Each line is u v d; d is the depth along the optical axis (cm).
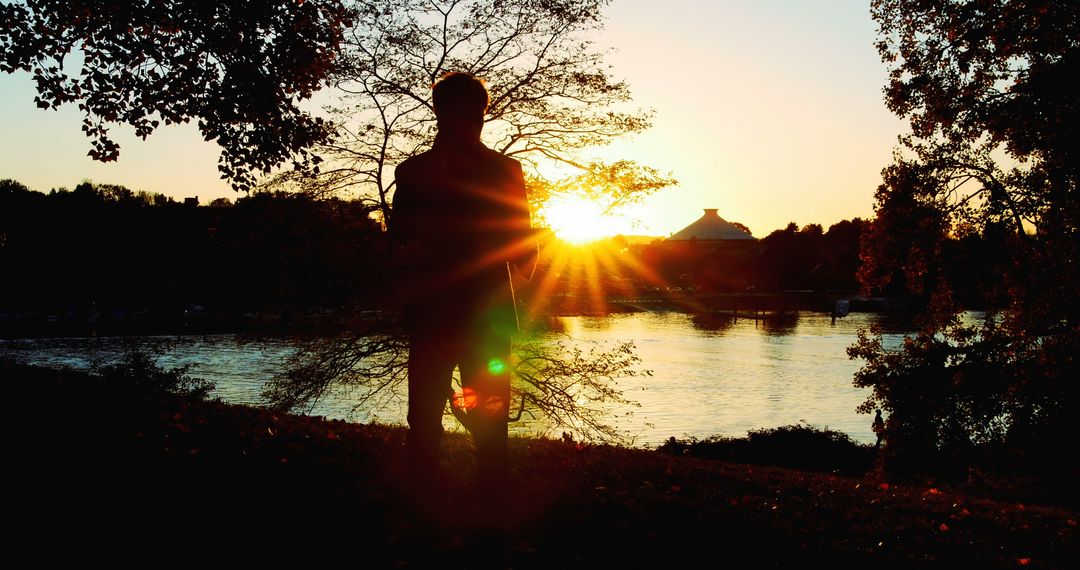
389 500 517
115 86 1045
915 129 1909
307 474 594
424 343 438
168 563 407
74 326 6975
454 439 923
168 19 1044
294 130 1096
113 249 7275
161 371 1371
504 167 426
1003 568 563
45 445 629
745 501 718
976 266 1952
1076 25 1619
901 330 8444
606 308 11806
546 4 1217
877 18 1905
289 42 1057
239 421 866
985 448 2062
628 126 1257
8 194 9119
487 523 470
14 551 412
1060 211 1777
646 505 610
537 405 1229
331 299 1201
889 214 1955
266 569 404
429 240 424
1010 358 2005
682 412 3953
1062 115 1680
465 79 421
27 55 1013
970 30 1759
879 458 2203
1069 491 1961
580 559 446
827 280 18475
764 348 7406
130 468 576
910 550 586
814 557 509
